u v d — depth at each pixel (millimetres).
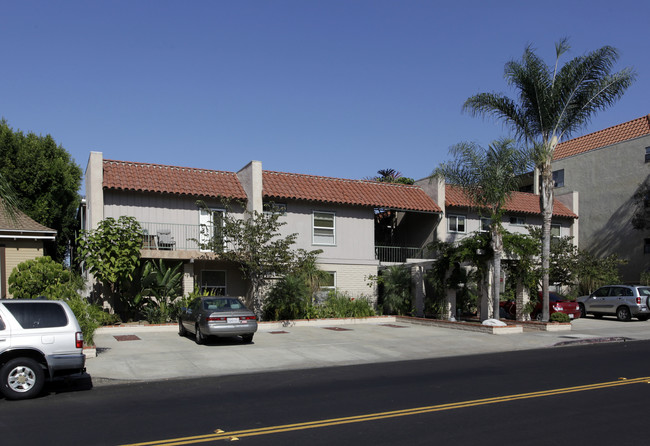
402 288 25016
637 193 32469
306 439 6801
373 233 27156
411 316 24672
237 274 23906
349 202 25641
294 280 21812
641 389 9797
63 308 9938
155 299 21234
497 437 6852
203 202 21297
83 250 19547
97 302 20156
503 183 20234
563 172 37719
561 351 15602
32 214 26812
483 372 11938
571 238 29234
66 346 9719
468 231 29219
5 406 8812
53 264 14609
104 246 19281
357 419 7781
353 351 15617
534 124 21656
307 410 8391
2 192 11328
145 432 7160
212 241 20812
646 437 6855
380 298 26766
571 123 21344
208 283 23406
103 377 11484
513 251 21734
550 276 27812
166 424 7570
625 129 35625
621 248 33188
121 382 11242
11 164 26812
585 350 15664
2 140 26766
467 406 8547
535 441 6688
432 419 7746
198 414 8172
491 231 21188
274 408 8555
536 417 7840
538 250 22641
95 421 7766
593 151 35562
